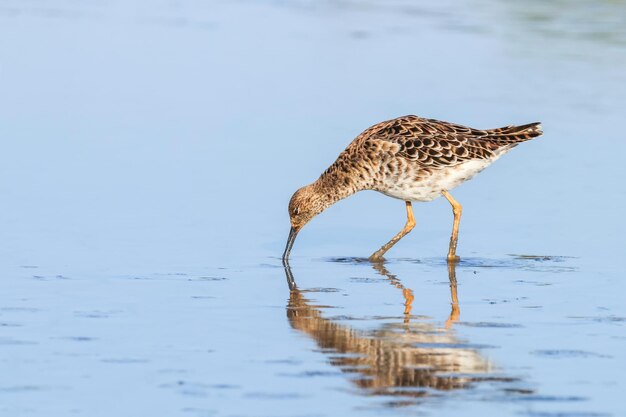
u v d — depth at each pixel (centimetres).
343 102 2252
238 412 970
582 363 1105
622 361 1110
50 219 1612
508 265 1488
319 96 2294
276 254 1538
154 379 1046
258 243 1568
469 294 1358
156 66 2516
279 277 1429
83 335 1169
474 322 1241
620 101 2302
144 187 1775
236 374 1063
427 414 977
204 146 1989
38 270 1401
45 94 2278
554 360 1114
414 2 3322
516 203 1761
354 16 3103
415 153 1548
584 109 2239
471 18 3106
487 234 1638
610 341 1173
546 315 1266
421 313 1276
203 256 1494
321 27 2945
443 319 1252
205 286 1369
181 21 2977
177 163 1897
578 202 1755
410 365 1098
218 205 1708
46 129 2055
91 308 1265
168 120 2136
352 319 1249
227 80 2419
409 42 2794
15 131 2036
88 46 2664
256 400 999
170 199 1725
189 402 992
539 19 3095
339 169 1588
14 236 1535
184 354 1118
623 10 3222
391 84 2392
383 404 995
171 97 2289
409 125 1580
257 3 3278
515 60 2633
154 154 1941
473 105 2227
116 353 1114
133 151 1953
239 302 1309
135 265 1438
